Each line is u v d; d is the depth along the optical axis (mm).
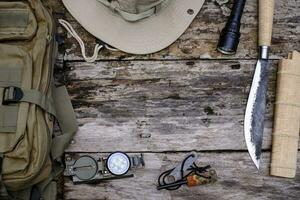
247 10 1646
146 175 1526
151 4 1498
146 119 1563
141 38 1569
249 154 1554
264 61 1586
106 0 1514
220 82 1599
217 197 1530
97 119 1554
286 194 1546
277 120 1557
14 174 1340
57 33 1585
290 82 1562
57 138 1475
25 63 1396
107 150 1539
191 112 1575
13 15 1441
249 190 1541
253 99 1568
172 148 1550
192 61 1604
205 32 1625
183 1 1603
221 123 1575
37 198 1439
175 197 1522
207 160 1549
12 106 1366
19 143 1347
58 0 1613
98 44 1583
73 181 1505
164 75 1591
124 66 1587
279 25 1648
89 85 1573
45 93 1417
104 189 1513
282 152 1540
